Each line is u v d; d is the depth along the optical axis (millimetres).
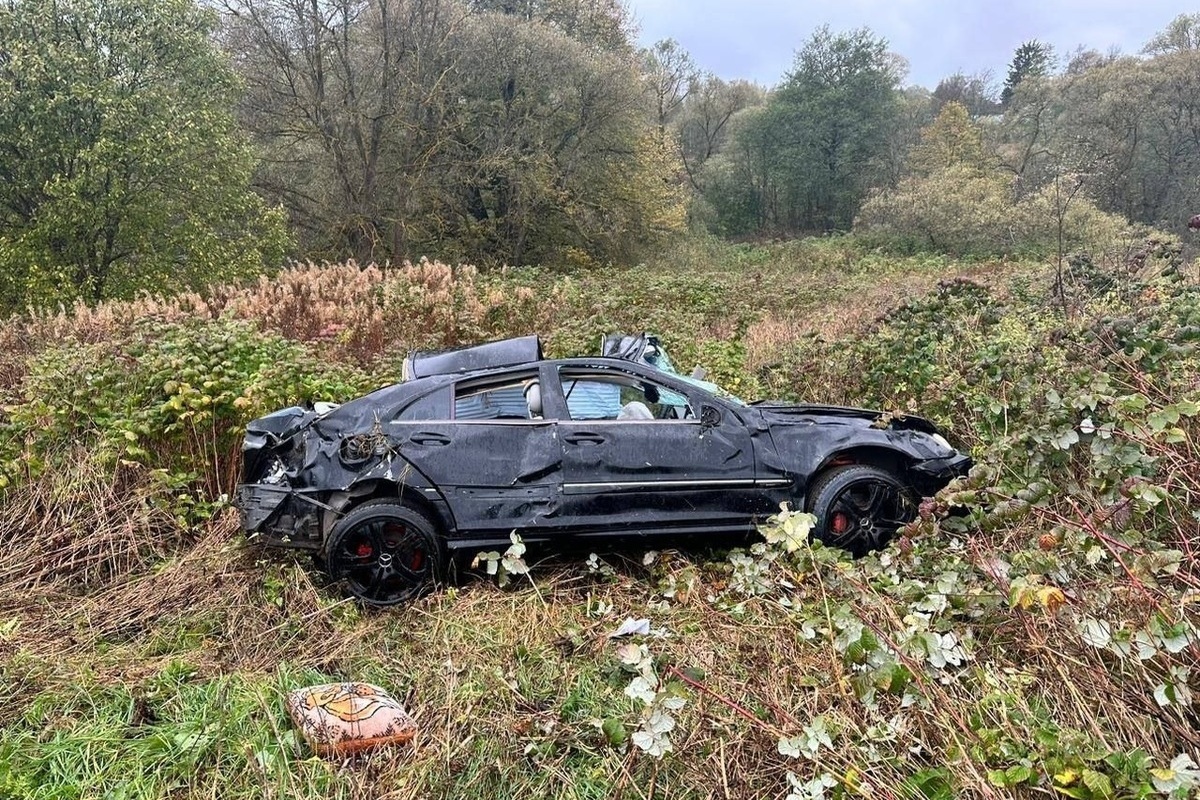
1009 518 3920
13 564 5402
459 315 11539
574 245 30859
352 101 25047
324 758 3451
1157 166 32625
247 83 22562
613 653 4082
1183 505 4047
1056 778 2623
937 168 39719
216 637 4660
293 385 6969
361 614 4871
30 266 16578
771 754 3283
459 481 5035
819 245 37000
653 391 5359
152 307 11797
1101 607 3293
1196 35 36469
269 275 20141
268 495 5055
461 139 27766
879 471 5379
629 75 29156
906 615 3445
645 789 3215
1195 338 5621
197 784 3324
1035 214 28062
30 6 16594
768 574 4395
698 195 50562
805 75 49406
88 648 4496
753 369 9672
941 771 2820
